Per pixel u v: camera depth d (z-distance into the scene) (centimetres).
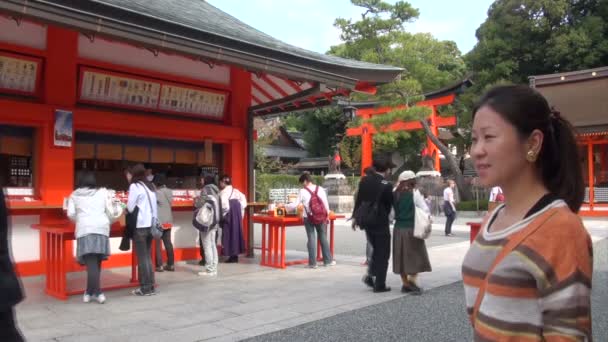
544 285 124
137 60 883
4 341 176
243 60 665
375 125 2166
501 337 128
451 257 996
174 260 928
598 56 2266
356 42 2338
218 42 630
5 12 456
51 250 658
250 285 721
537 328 126
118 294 662
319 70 770
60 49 790
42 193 768
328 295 655
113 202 627
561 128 145
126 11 531
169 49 585
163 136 920
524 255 127
